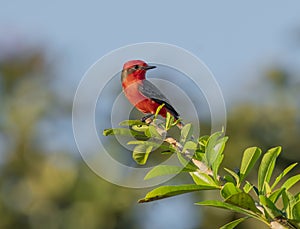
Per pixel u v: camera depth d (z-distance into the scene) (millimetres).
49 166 17172
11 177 17562
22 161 17812
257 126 15969
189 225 15328
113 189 15875
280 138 15805
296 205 4305
